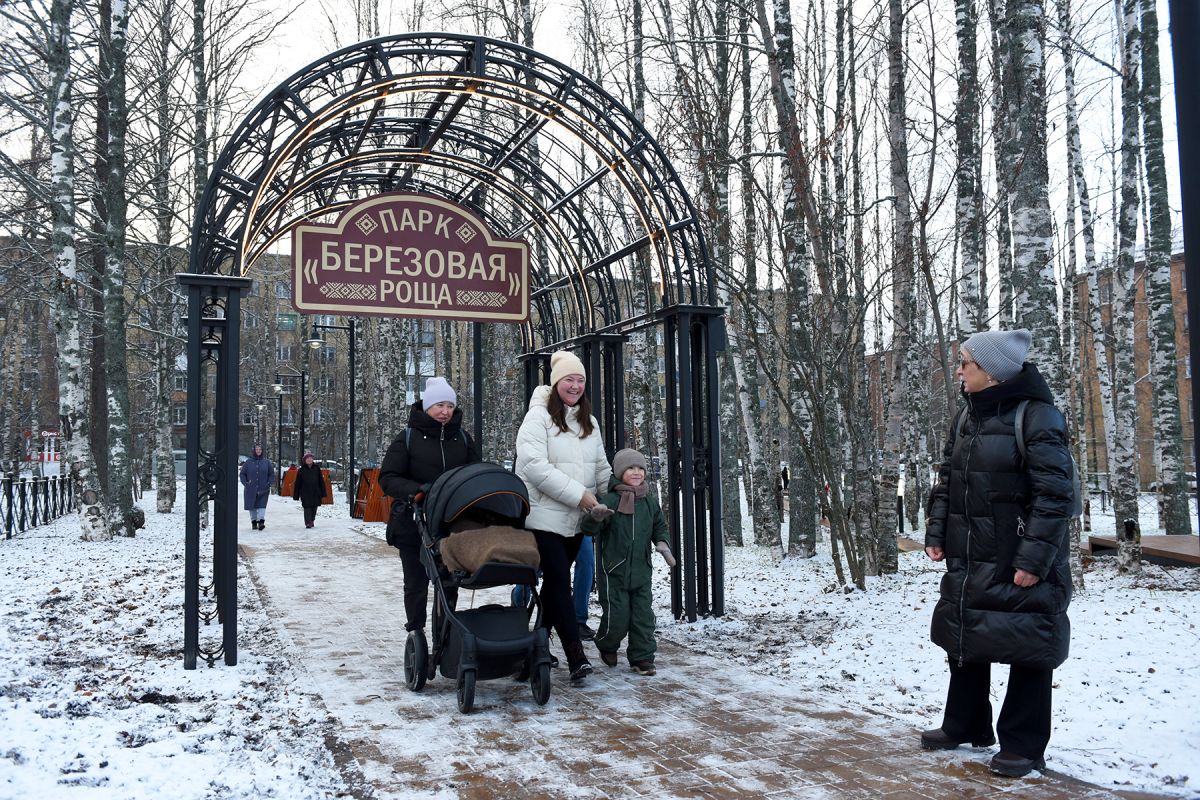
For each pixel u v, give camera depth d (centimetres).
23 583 955
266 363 5091
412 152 809
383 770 385
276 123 636
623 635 582
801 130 1034
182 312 1748
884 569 1033
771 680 551
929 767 379
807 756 398
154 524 1858
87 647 636
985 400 376
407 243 770
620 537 581
